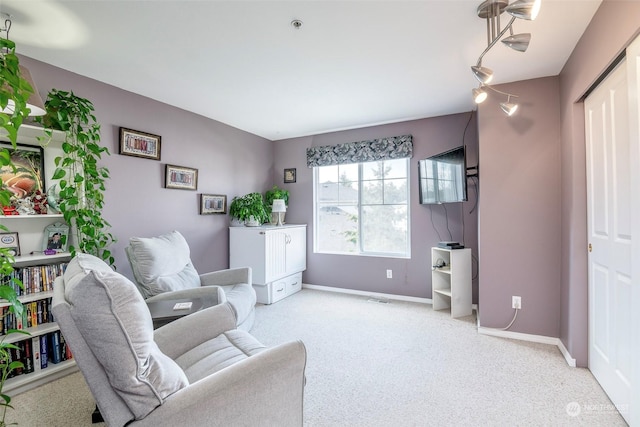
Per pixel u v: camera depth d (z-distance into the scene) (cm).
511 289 276
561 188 254
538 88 263
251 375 110
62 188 220
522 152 270
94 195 238
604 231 193
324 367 226
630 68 148
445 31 196
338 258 443
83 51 218
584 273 221
